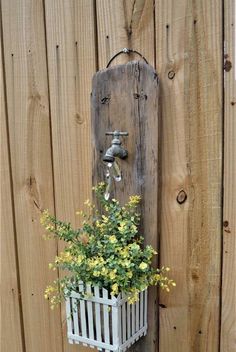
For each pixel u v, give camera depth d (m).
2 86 1.12
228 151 0.84
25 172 1.12
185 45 0.86
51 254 1.11
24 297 1.18
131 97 0.91
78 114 1.01
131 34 0.92
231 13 0.81
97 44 0.96
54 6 1.00
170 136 0.90
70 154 1.04
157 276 0.87
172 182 0.91
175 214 0.91
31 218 1.13
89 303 0.86
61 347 1.13
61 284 0.92
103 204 0.96
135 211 0.93
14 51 1.08
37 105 1.07
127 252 0.83
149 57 0.90
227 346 0.89
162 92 0.90
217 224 0.87
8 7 1.07
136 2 0.90
